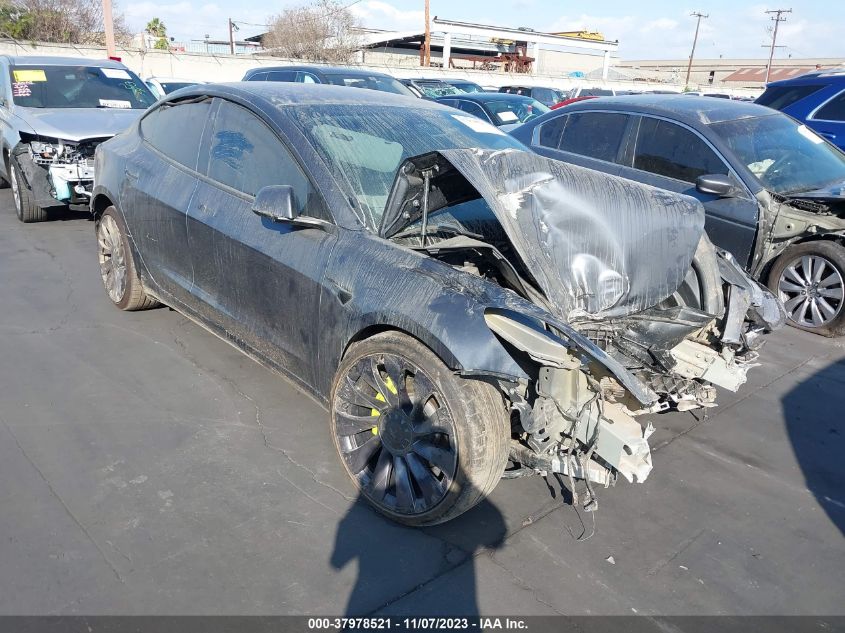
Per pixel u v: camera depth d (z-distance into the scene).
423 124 3.84
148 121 4.79
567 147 6.73
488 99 11.36
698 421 4.02
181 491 3.04
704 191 5.31
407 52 45.56
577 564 2.75
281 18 36.25
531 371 2.74
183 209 3.96
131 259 4.65
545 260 2.91
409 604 2.49
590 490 2.74
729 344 3.47
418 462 2.81
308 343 3.22
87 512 2.87
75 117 7.41
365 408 3.02
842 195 5.22
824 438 3.88
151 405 3.77
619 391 2.90
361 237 3.04
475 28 38.06
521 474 2.88
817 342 5.35
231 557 2.67
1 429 3.44
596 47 42.12
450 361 2.55
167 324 4.90
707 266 3.51
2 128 7.59
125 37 32.50
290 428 3.62
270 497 3.04
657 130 6.11
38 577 2.50
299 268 3.19
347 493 3.11
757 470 3.53
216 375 4.16
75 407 3.70
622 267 3.06
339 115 3.66
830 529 3.08
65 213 8.16
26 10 26.78
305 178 3.32
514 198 2.94
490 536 2.89
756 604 2.60
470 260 3.33
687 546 2.90
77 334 4.65
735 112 6.19
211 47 46.47
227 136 3.88
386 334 2.84
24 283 5.61
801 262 5.51
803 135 6.26
